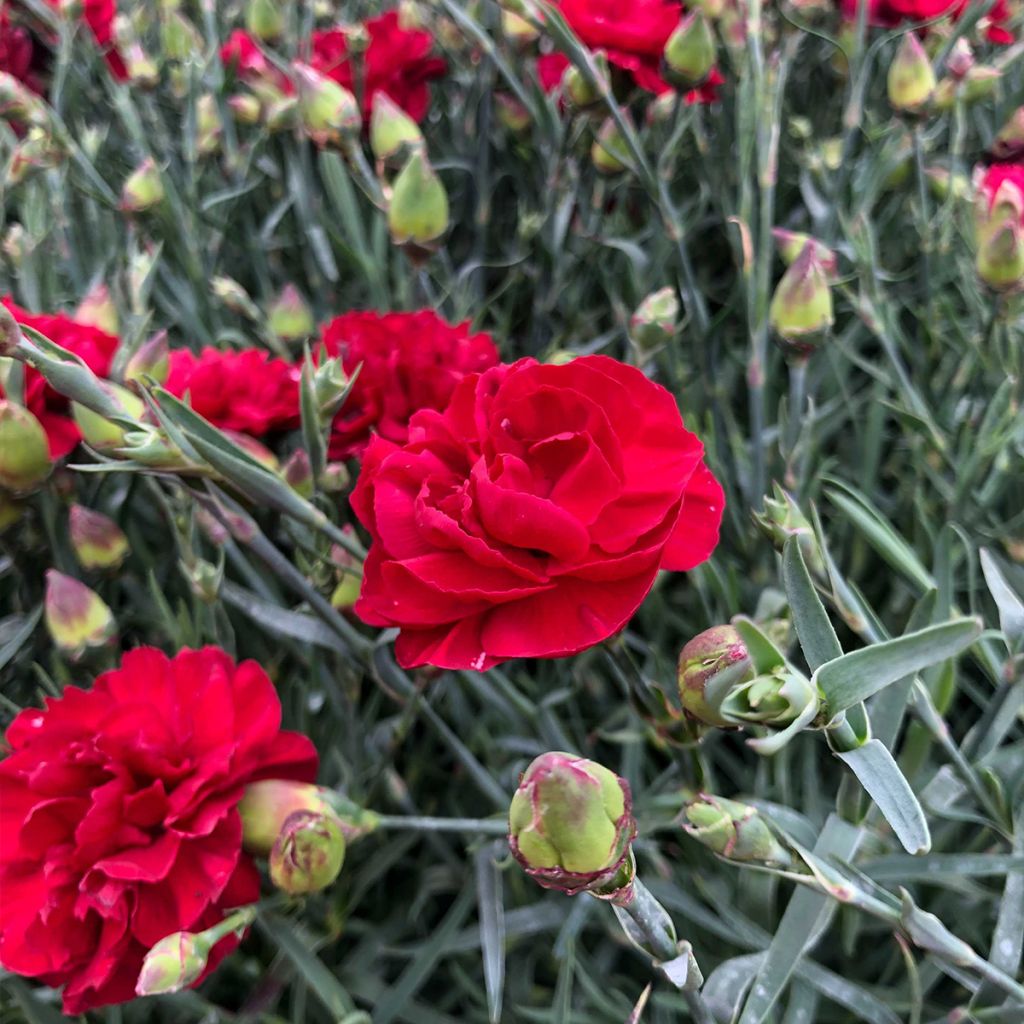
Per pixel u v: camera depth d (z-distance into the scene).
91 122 0.41
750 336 0.23
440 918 0.25
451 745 0.21
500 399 0.16
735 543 0.25
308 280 0.36
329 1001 0.18
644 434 0.16
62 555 0.22
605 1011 0.21
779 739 0.12
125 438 0.16
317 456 0.19
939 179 0.28
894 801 0.13
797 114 0.37
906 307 0.32
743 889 0.20
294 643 0.24
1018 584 0.22
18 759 0.17
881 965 0.22
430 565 0.15
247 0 0.40
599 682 0.27
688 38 0.22
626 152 0.27
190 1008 0.21
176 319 0.32
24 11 0.37
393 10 0.33
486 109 0.33
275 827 0.17
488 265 0.32
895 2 0.27
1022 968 0.19
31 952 0.16
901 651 0.12
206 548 0.26
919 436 0.25
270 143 0.36
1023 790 0.19
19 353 0.16
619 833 0.12
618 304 0.30
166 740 0.17
